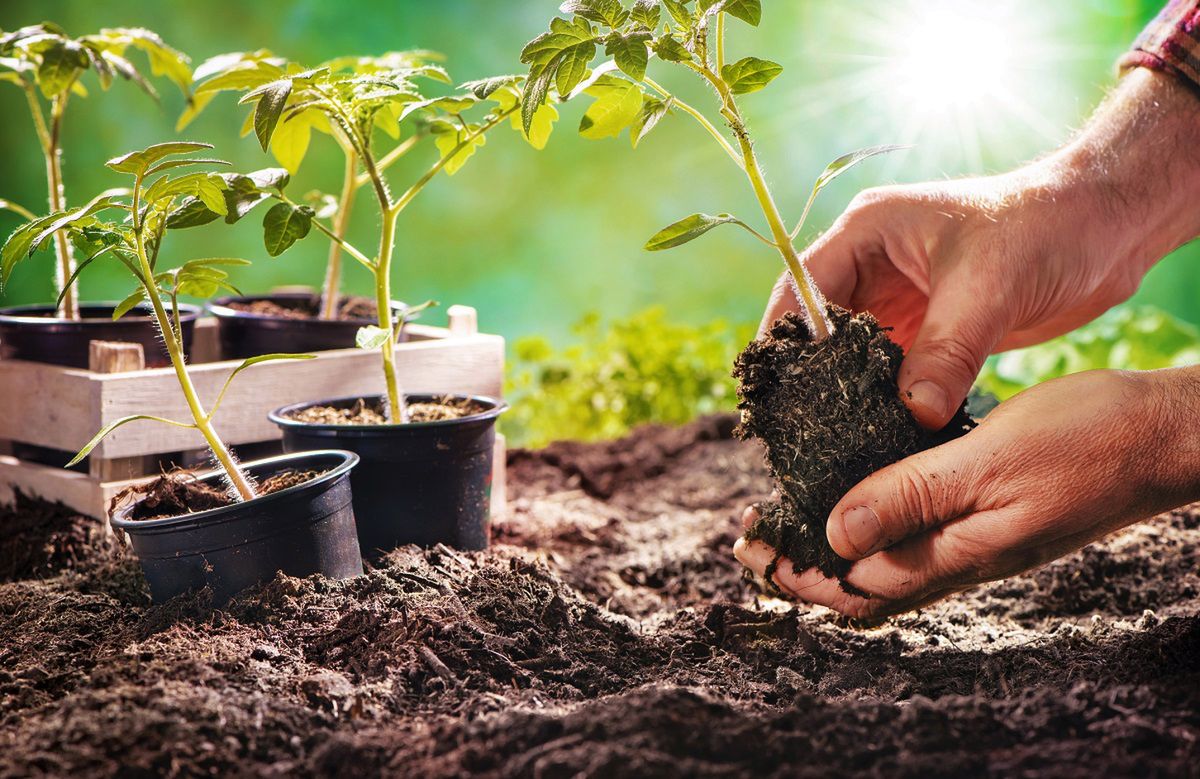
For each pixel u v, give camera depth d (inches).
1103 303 34.5
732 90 29.4
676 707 25.9
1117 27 119.3
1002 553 29.3
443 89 134.2
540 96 29.1
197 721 26.1
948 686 29.0
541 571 34.0
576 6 29.3
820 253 32.8
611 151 137.6
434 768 25.1
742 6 28.5
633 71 28.6
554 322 137.9
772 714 26.4
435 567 33.2
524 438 66.5
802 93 134.7
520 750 25.3
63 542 35.8
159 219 31.7
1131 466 28.4
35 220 30.2
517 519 42.1
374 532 34.2
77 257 69.5
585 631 31.0
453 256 135.1
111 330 38.2
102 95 117.3
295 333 39.9
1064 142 34.9
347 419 36.4
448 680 28.2
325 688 27.6
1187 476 28.5
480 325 136.9
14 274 109.1
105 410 35.4
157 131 120.7
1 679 28.3
